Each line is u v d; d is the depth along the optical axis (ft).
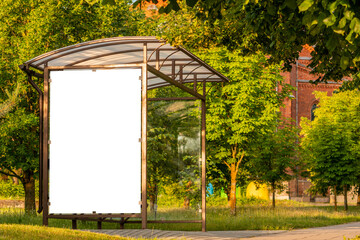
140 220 50.11
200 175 51.67
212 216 79.71
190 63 48.39
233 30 41.75
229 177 104.83
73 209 39.52
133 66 40.01
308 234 51.31
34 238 31.19
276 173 104.63
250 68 84.74
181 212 51.47
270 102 86.63
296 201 156.35
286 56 42.70
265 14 32.19
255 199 140.26
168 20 41.52
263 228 58.13
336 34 22.24
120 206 39.01
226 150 90.68
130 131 39.65
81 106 40.34
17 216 58.03
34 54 65.87
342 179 108.06
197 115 60.70
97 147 39.78
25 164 65.98
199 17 34.04
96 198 39.37
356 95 133.08
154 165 54.24
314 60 40.19
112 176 39.37
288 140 105.29
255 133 89.86
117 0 70.95
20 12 71.05
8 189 118.83
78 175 39.75
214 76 54.08
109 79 40.27
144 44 40.32
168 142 56.39
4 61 66.69
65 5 68.39
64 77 40.83
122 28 78.28
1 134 62.44
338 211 108.47
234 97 85.15
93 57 43.78
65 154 40.06
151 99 55.26
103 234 37.88
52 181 39.91
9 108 40.96
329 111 136.77
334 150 106.63
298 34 36.83
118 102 39.99
